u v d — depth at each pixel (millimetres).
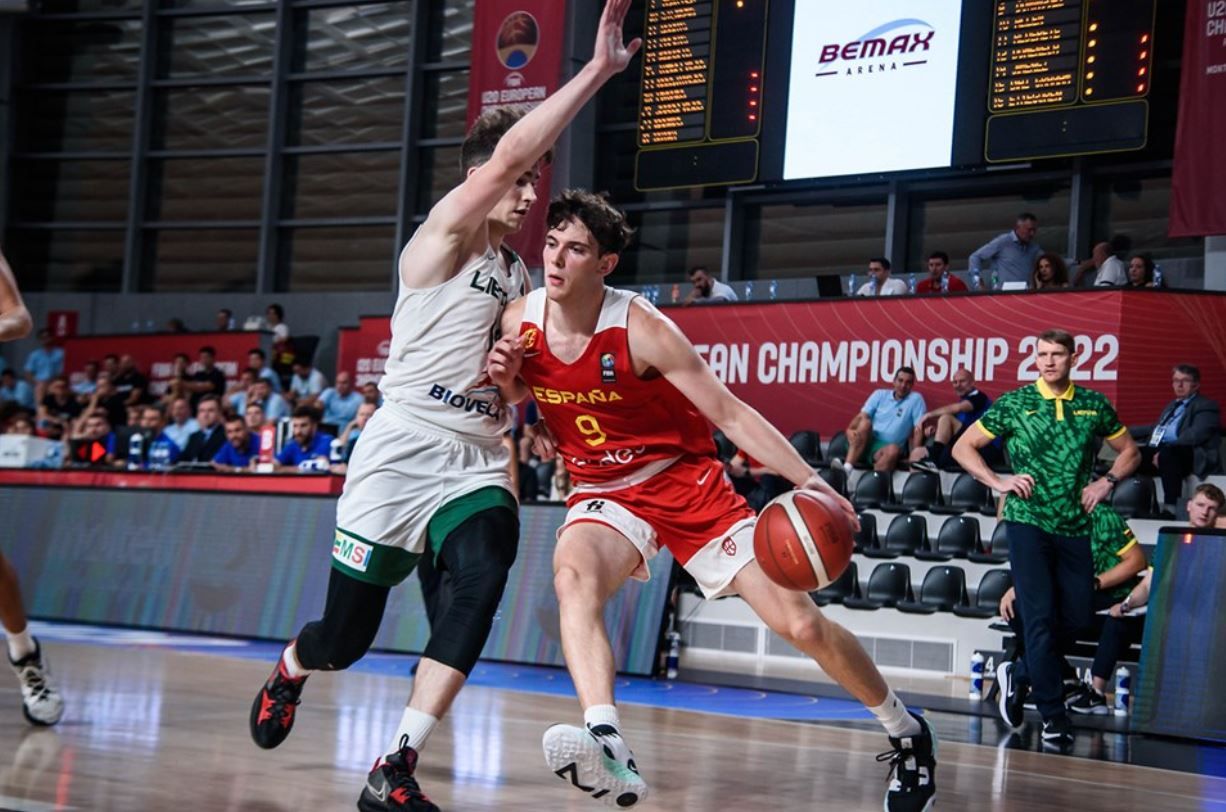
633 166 15477
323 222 17656
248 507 9422
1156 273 11227
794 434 11383
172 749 4359
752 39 12953
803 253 14586
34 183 19062
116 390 15156
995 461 10625
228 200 18328
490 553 3502
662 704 6828
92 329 18453
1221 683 6387
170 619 9523
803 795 4074
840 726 6141
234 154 18188
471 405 3609
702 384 3521
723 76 13070
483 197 3404
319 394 14047
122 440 13203
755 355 11734
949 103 12188
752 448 3531
